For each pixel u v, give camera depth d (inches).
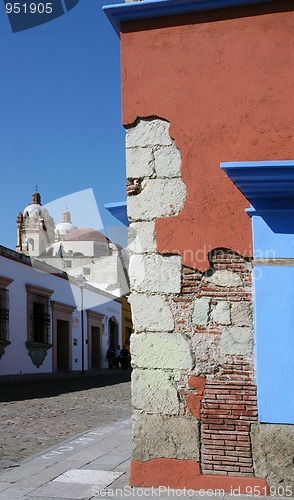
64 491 233.8
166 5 252.1
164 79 254.8
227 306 240.8
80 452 318.3
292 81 243.3
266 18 247.3
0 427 416.8
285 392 230.2
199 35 253.0
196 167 249.1
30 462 293.0
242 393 235.5
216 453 235.0
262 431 231.3
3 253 929.5
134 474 241.6
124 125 256.7
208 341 241.0
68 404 575.2
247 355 237.0
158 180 252.5
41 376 962.1
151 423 242.2
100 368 1440.7
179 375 241.9
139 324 247.9
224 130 247.3
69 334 1221.1
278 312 234.2
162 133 253.9
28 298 1017.5
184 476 236.7
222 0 247.6
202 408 238.4
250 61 247.4
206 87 250.7
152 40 257.4
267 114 243.9
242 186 231.3
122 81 258.4
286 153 240.7
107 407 555.8
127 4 254.2
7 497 225.6
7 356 936.3
